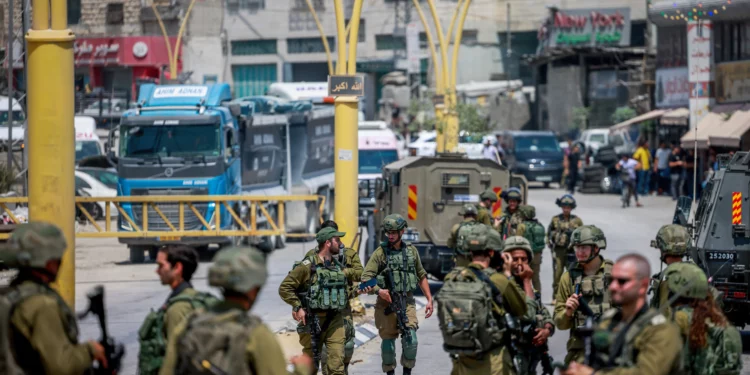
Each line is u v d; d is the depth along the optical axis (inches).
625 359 771.4
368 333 2030.0
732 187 1875.0
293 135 4220.0
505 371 1026.1
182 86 3634.4
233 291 740.0
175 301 890.1
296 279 1395.2
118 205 3270.2
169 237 3309.5
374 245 2822.3
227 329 719.1
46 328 784.3
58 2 1379.2
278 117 4020.7
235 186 3607.3
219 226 3309.5
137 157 3459.6
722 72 5285.4
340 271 1400.1
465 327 999.0
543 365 1091.3
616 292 794.2
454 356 1045.2
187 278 911.7
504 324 1024.2
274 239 3777.1
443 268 2573.8
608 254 3341.5
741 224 1862.7
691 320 919.0
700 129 5083.7
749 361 1739.7
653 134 6732.3
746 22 5167.3
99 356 829.8
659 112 6058.1
